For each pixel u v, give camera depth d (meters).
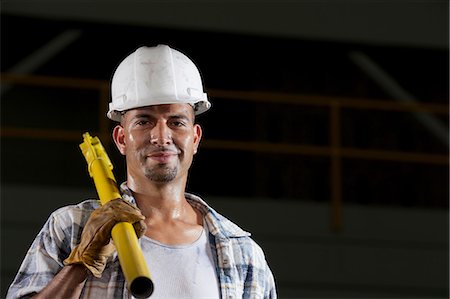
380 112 10.69
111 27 10.41
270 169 10.28
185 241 2.68
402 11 10.87
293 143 10.56
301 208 7.88
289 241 7.64
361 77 11.13
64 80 8.29
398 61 11.37
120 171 9.07
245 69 11.10
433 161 8.46
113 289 2.55
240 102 10.81
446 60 11.19
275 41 10.69
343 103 8.49
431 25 10.89
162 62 2.74
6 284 7.05
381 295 7.55
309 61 11.15
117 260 2.58
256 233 7.68
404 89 11.56
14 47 11.27
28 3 10.08
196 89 2.76
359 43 10.84
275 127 10.68
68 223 2.65
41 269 2.60
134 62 2.76
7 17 10.18
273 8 10.58
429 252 7.78
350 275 7.56
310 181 10.13
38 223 7.36
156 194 2.70
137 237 2.40
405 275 7.66
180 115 2.69
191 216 2.77
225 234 2.77
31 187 7.48
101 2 10.23
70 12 10.16
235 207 7.77
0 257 7.14
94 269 2.44
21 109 10.68
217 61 11.02
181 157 2.67
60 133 8.05
